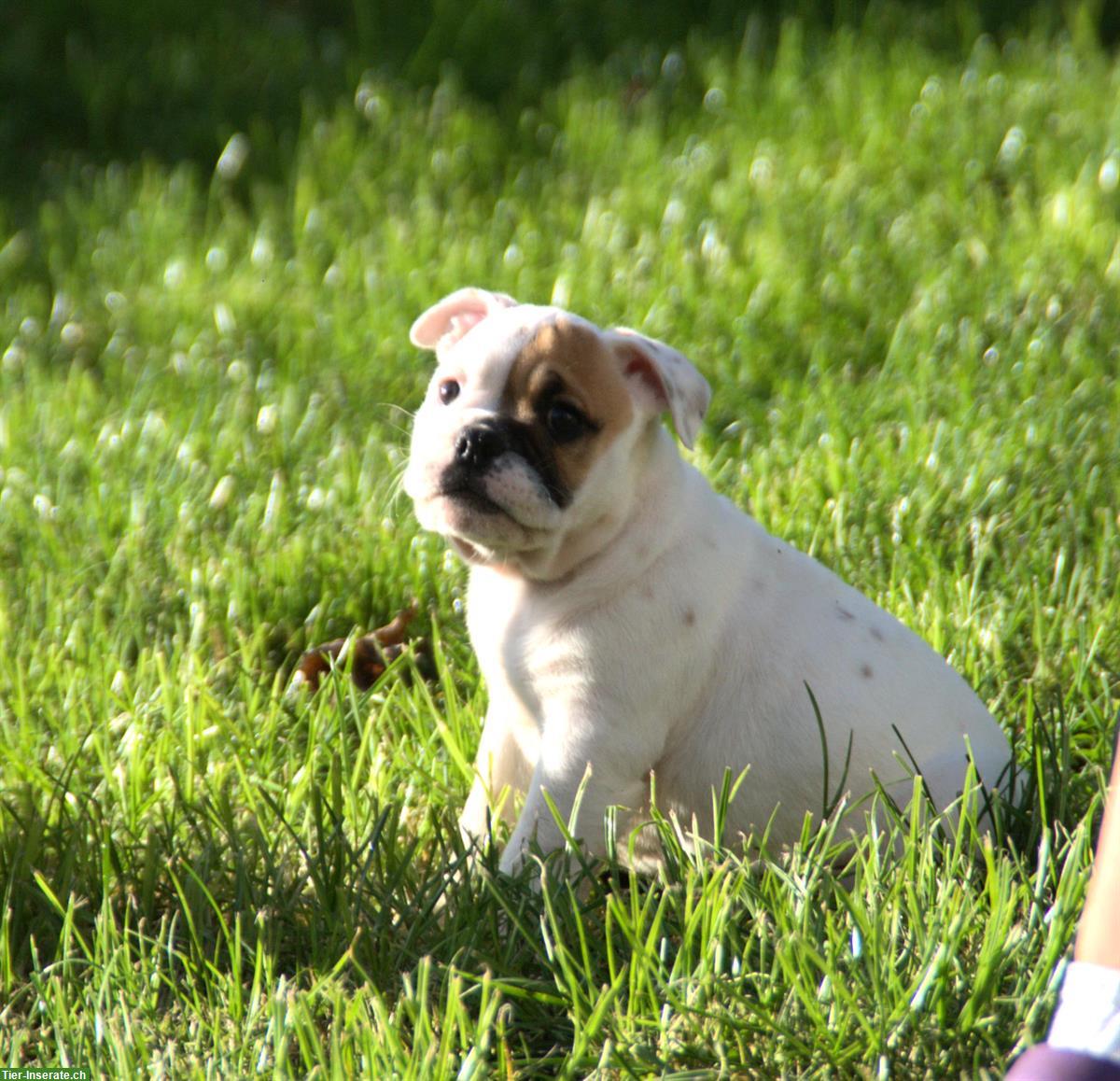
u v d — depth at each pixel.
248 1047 4.84
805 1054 4.66
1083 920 3.58
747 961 4.96
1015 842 5.90
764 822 5.95
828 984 4.79
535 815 5.77
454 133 13.77
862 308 10.69
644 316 10.62
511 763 6.35
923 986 4.73
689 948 4.96
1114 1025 3.38
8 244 12.58
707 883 5.26
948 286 10.64
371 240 12.12
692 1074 4.56
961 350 9.88
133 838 6.07
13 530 8.68
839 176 12.40
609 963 4.94
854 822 5.90
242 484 9.00
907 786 5.91
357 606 7.90
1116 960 3.43
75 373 10.49
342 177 13.23
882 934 4.98
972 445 8.71
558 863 5.66
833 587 6.21
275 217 12.82
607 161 13.16
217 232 12.58
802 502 8.34
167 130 14.34
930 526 8.23
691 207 12.10
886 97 13.63
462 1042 4.71
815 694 5.86
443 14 15.87
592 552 5.80
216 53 15.52
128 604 7.82
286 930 5.52
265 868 5.70
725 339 10.42
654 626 5.75
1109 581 7.73
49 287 12.27
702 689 5.92
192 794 6.32
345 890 5.51
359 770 6.36
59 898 5.64
